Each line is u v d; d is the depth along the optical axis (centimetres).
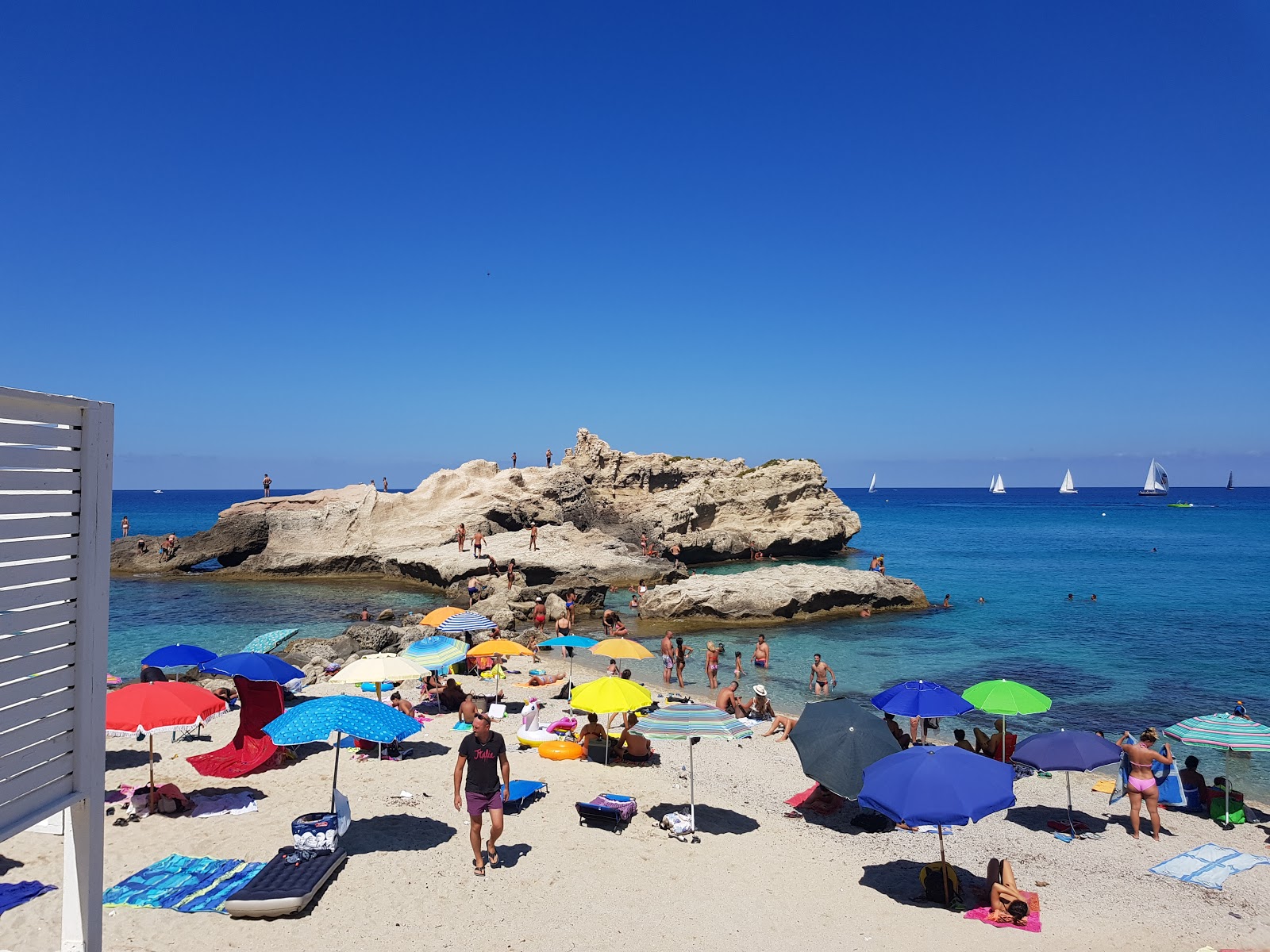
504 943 930
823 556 7438
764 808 1451
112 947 862
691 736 1254
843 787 1228
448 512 6131
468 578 5009
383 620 3997
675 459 7894
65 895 582
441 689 2109
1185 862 1244
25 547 528
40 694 543
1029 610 4325
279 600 4744
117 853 1120
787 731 1956
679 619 4044
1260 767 1923
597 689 1494
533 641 3269
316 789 1409
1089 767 1298
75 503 570
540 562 5112
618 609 4409
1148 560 7119
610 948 934
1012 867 1188
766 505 7350
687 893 1087
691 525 7156
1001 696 1644
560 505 6600
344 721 1129
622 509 7394
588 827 1295
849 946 968
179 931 905
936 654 3266
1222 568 6444
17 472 519
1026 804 1527
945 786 1000
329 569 5816
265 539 5991
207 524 12431
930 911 1068
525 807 1380
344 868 1089
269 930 922
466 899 1028
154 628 3788
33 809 535
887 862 1231
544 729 1820
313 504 6178
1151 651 3325
